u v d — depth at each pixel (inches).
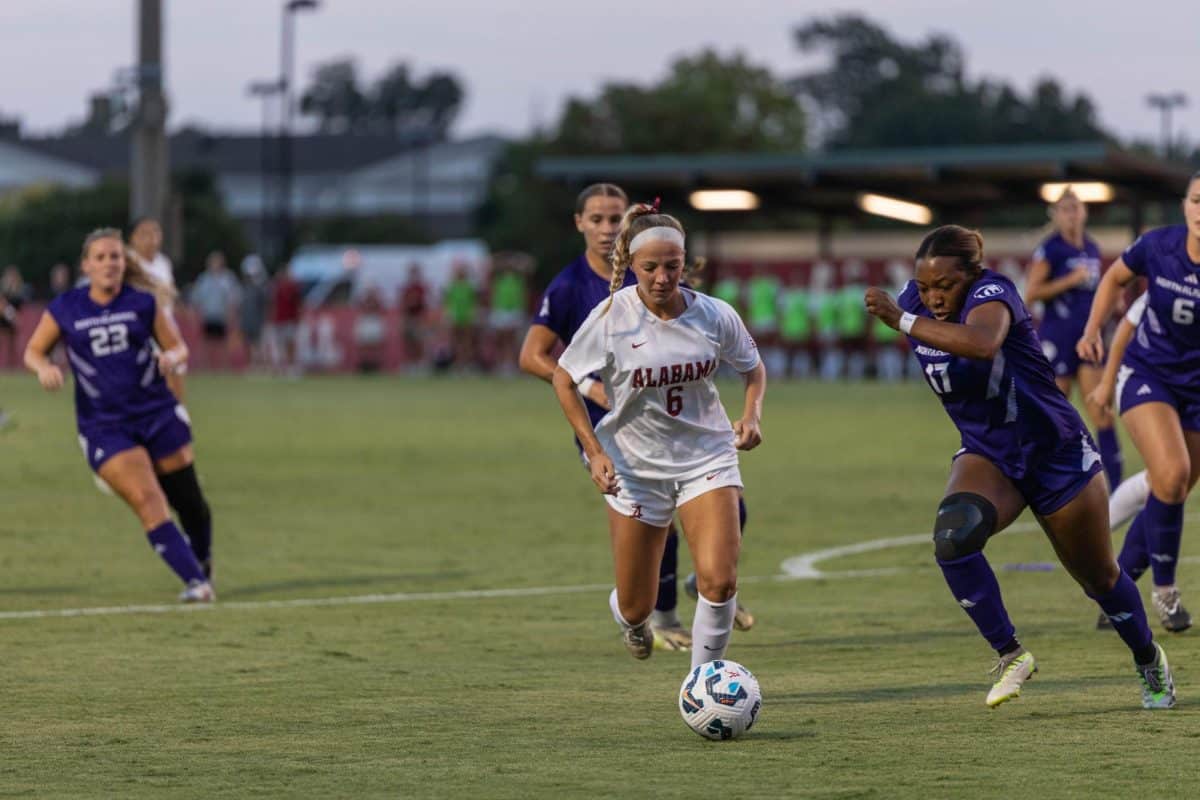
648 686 915.4
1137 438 1058.7
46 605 1224.2
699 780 685.9
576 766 714.2
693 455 842.2
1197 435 1070.4
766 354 5147.6
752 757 728.3
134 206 3341.5
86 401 1266.0
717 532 829.8
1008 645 805.9
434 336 5280.5
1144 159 4037.9
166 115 3341.5
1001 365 784.9
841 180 4512.8
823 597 1256.8
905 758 721.6
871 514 1782.7
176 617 1173.7
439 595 1274.6
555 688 909.8
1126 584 816.9
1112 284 1074.7
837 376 5103.3
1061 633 1082.1
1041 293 1640.0
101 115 3312.0
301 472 2212.1
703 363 824.9
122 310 1259.8
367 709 849.5
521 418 3191.4
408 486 2050.9
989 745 745.6
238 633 1107.9
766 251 5506.9
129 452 1253.7
